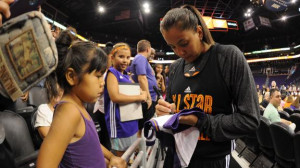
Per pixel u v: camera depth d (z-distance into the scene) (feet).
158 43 77.30
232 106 2.73
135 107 5.55
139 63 6.91
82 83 2.26
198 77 2.76
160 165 8.02
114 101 5.09
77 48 2.25
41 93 6.49
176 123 2.39
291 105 21.20
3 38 1.23
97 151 2.42
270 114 10.84
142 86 6.82
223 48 2.67
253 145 10.16
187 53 2.72
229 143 2.74
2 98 1.47
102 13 41.91
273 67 79.10
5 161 2.03
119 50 5.66
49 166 1.84
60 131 1.97
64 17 40.34
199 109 2.46
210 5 42.09
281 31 69.05
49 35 1.33
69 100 2.28
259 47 79.41
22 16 1.24
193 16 2.56
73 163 2.15
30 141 3.94
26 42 1.28
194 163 2.76
